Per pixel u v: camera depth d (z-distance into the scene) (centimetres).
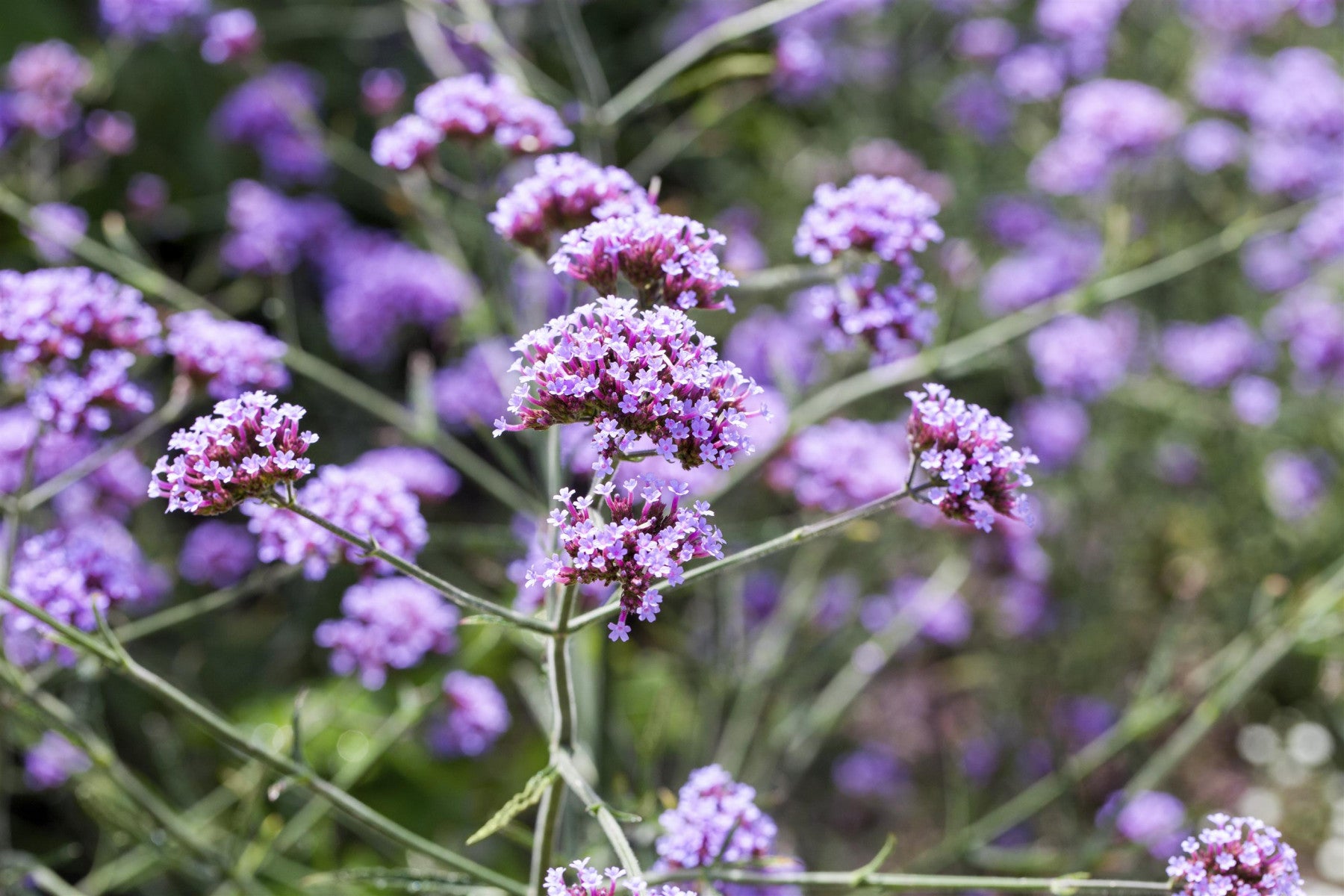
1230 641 103
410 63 132
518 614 52
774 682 81
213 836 71
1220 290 116
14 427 69
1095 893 55
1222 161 105
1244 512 106
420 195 73
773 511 95
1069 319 98
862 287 59
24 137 94
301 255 111
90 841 82
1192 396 108
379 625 64
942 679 111
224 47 84
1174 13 118
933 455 52
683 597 93
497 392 84
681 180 133
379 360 94
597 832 66
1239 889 52
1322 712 104
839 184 113
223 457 50
